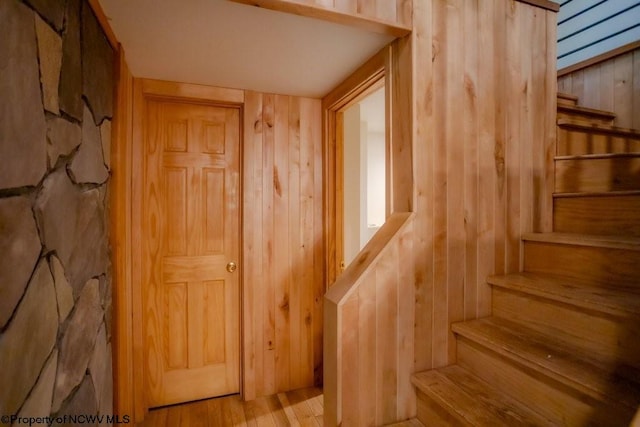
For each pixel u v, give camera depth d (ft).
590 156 5.50
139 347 6.48
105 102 4.49
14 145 2.07
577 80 8.29
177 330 7.09
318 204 7.92
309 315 7.82
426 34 4.92
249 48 5.34
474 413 3.81
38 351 2.36
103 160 4.38
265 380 7.43
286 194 7.64
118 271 4.93
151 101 6.94
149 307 6.89
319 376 7.89
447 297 5.08
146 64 5.93
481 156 5.36
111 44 4.79
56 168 2.76
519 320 4.91
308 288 7.83
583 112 6.77
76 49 3.27
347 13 4.30
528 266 5.58
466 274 5.22
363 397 4.53
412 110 4.82
